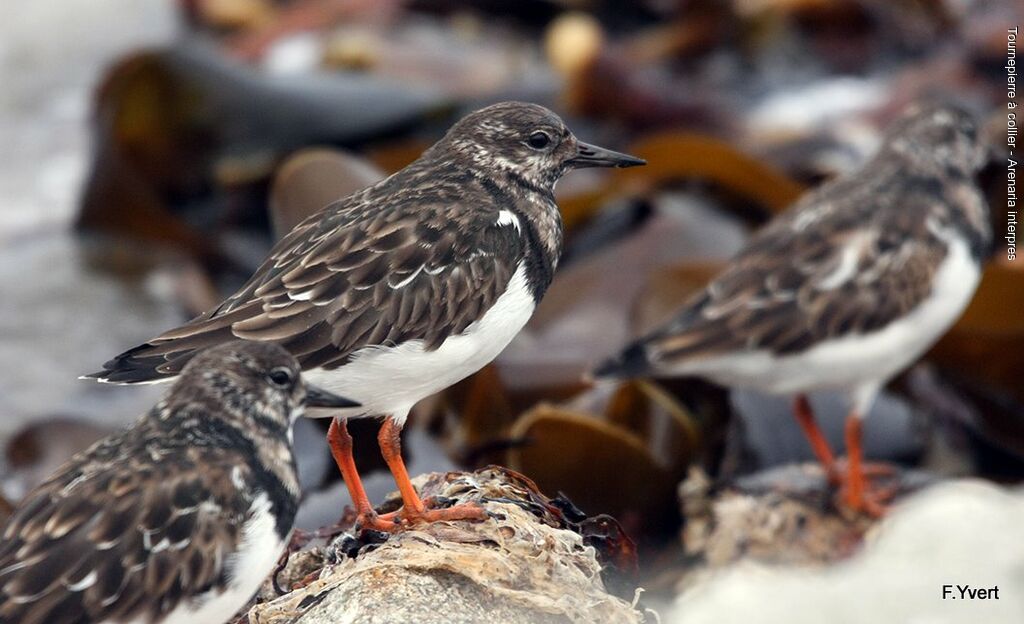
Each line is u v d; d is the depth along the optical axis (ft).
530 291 28.55
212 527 22.74
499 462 34.60
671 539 35.86
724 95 63.87
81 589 21.91
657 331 38.32
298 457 34.99
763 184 49.83
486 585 23.41
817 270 38.63
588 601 23.89
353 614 22.94
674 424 37.24
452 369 27.58
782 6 66.28
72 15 75.10
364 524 26.37
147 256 52.37
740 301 38.58
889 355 38.86
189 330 25.93
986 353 42.83
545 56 67.97
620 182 48.55
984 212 40.65
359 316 26.45
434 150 29.50
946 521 27.91
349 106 55.31
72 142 63.93
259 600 25.90
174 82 54.65
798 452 40.93
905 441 41.93
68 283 50.96
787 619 26.23
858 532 36.83
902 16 66.08
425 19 71.10
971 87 60.95
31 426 39.32
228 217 55.01
